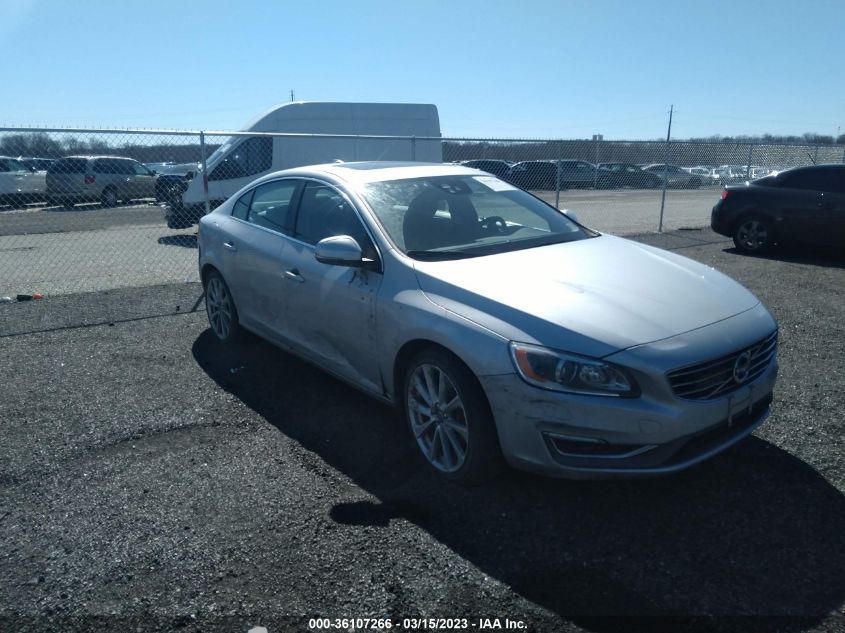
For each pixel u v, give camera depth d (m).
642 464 3.10
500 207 4.72
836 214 9.64
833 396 4.65
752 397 3.39
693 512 3.28
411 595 2.74
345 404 4.68
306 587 2.80
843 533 3.09
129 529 3.24
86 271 10.02
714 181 27.67
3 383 5.16
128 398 4.83
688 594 2.71
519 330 3.25
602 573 2.85
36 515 3.38
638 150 25.20
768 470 3.66
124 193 16.30
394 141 13.95
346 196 4.48
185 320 6.87
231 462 3.88
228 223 5.71
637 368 3.05
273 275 4.91
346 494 3.52
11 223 16.02
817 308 7.04
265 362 5.54
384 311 3.84
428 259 3.96
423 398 3.72
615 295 3.49
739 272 9.02
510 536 3.12
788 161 17.92
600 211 19.23
